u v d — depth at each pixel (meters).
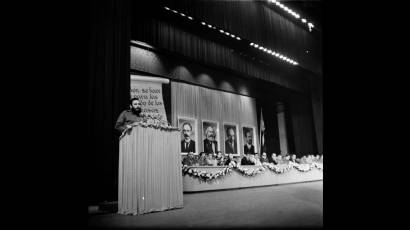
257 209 3.59
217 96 12.35
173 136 3.93
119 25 6.00
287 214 3.16
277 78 14.00
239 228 2.39
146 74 9.55
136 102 4.01
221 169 7.35
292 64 13.72
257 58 13.00
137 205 3.33
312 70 13.55
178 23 10.02
